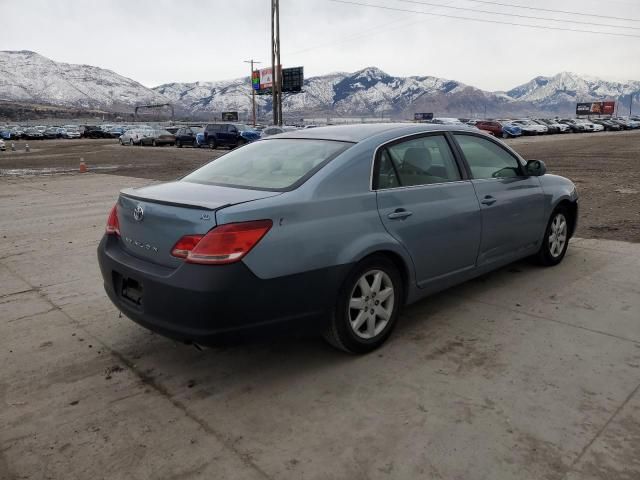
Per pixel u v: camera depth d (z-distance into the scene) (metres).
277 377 3.28
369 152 3.56
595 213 8.38
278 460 2.49
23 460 2.53
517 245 4.79
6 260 6.17
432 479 2.34
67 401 3.05
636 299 4.43
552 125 48.53
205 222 2.87
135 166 21.20
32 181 15.58
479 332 3.85
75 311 4.46
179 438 2.68
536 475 2.35
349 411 2.88
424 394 3.03
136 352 3.67
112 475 2.41
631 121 58.22
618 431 2.64
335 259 3.18
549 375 3.21
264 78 74.75
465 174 4.23
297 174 3.36
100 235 7.51
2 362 3.53
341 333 3.35
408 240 3.62
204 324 2.85
